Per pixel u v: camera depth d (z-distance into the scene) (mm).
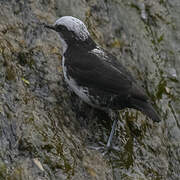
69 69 11258
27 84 11312
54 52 12320
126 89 10953
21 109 10672
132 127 12469
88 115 11648
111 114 12039
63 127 11008
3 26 12133
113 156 11273
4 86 10875
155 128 13078
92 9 14320
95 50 11555
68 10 13695
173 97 14414
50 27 11883
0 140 10031
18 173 9719
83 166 10555
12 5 12695
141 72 14172
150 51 14844
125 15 15109
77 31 11500
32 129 10383
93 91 11164
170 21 16031
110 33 14352
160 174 12273
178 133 13734
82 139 11133
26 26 12523
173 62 15188
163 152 12789
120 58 14039
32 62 11797
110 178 10820
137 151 12086
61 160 10281
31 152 10094
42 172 9930
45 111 10992
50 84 11641
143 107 10891
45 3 13344
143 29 15219
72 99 11695
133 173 11422
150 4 15938
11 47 11734
